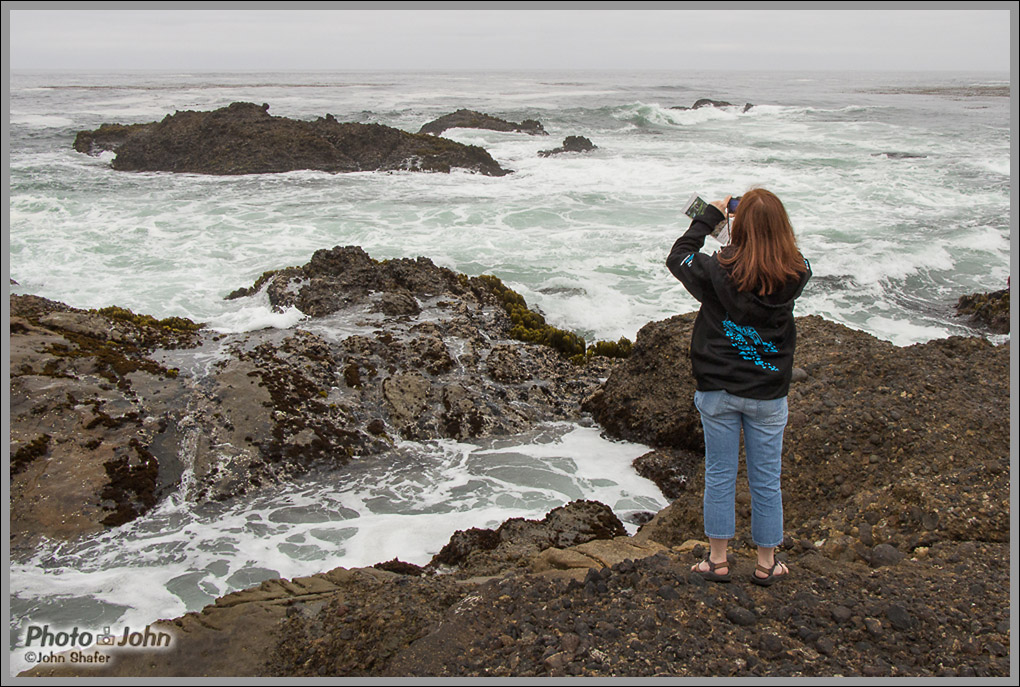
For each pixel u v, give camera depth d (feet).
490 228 63.82
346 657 11.61
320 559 19.99
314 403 27.37
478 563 18.29
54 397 24.38
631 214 68.80
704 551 13.82
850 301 47.19
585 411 30.71
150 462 23.35
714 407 11.15
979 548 13.79
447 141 96.17
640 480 25.00
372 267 40.73
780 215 10.16
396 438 27.40
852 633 10.80
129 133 109.09
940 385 20.02
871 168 92.48
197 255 53.93
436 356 31.45
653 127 145.07
